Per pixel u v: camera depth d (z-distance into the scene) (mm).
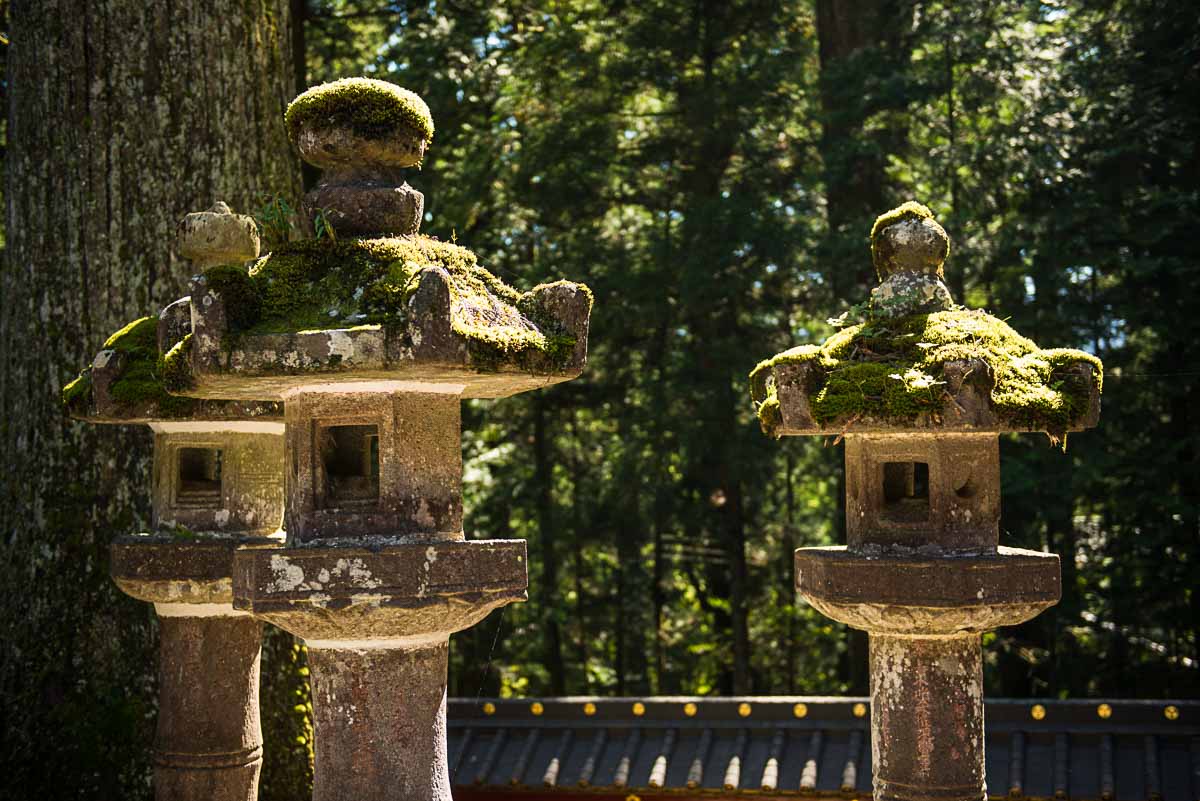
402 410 3648
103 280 6512
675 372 14547
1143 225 13445
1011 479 13055
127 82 6566
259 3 6969
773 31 15305
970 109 13781
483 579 3637
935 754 4082
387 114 3846
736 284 13812
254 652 5027
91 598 6348
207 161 6648
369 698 3674
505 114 14461
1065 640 15047
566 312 3705
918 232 4207
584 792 6988
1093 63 13914
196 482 4941
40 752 6117
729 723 7090
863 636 14102
